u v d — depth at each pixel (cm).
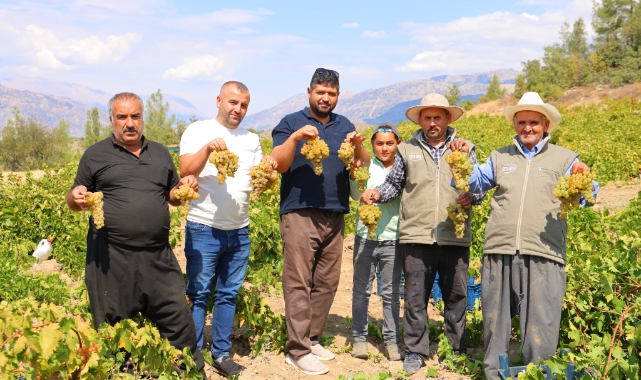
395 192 494
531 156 433
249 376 472
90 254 412
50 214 905
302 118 482
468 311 623
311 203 471
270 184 451
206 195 457
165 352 405
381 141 518
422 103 474
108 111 409
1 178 1162
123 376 393
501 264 433
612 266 477
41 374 336
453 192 471
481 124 3356
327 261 499
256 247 788
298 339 484
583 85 6525
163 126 7156
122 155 409
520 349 501
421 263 482
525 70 6844
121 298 409
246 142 475
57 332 329
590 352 411
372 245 519
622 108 3653
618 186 1439
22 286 615
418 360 489
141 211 402
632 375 364
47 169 1303
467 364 479
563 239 425
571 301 476
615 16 7044
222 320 476
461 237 460
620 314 448
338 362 513
